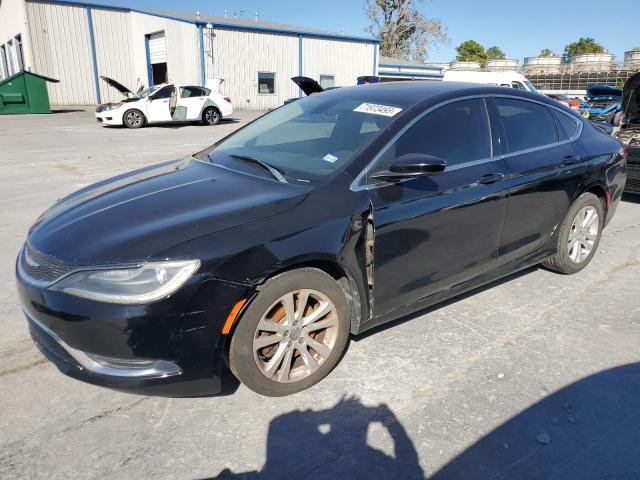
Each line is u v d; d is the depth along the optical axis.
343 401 2.72
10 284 4.07
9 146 11.76
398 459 2.33
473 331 3.46
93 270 2.31
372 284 2.91
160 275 2.28
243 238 2.44
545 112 4.04
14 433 2.44
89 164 9.49
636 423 2.60
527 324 3.57
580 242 4.36
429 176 3.12
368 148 2.99
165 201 2.81
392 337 3.36
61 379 2.86
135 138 13.92
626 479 2.25
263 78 27.19
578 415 2.64
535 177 3.71
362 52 30.31
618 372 3.02
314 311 2.77
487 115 3.57
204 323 2.36
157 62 28.14
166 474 2.22
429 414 2.63
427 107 3.28
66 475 2.20
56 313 2.33
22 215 6.02
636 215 6.55
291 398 2.74
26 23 25.02
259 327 2.53
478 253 3.48
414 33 51.31
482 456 2.36
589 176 4.18
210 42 24.89
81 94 27.48
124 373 2.34
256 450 2.37
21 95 21.02
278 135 3.60
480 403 2.72
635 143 6.79
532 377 2.96
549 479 2.24
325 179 2.86
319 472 2.25
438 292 3.34
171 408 2.65
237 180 3.07
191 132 15.89
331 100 3.77
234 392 2.79
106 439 2.42
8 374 2.90
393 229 2.92
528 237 3.85
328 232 2.65
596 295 4.05
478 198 3.33
